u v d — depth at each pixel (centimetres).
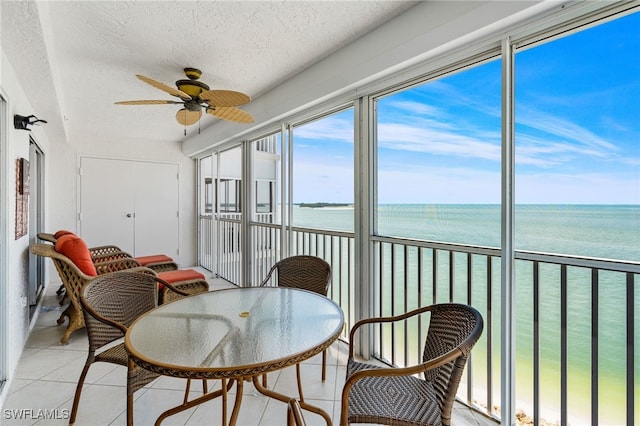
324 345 137
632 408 151
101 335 186
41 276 430
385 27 218
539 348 181
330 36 236
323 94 273
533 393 183
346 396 124
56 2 188
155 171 602
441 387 131
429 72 218
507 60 174
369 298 266
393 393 142
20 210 268
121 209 567
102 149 551
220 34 229
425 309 164
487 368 203
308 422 188
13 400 205
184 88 285
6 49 198
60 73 292
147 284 217
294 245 413
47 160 483
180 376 115
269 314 170
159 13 201
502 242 179
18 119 247
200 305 184
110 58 263
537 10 154
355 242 275
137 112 421
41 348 279
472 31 174
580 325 193
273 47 251
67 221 521
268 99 350
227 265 549
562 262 164
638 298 158
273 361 121
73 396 209
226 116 310
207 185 655
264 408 200
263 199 620
